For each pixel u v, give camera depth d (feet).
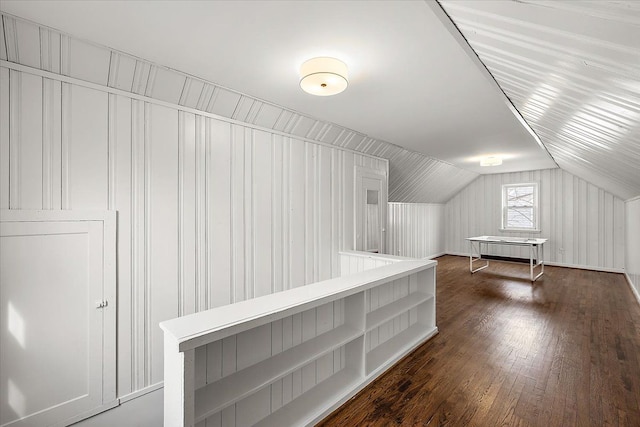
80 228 6.29
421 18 4.94
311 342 6.77
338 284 7.09
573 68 4.42
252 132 9.42
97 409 6.46
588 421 5.99
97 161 6.51
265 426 5.65
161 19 5.06
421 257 24.58
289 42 5.74
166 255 7.54
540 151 15.48
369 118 10.55
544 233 22.50
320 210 11.76
